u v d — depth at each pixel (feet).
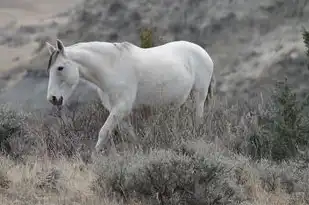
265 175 86.12
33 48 415.64
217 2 358.84
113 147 98.99
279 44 303.68
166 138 100.27
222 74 297.12
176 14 360.48
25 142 107.14
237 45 322.96
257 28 331.36
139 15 367.45
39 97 268.62
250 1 350.23
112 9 377.50
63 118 113.91
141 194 75.36
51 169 84.28
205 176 74.43
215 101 128.36
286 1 341.62
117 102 104.78
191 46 117.39
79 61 102.68
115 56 105.29
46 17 545.85
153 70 107.76
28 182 80.12
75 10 409.90
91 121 114.52
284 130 99.09
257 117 111.55
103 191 77.30
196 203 72.64
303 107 100.78
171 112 108.99
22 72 321.52
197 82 117.39
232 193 75.61
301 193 79.92
